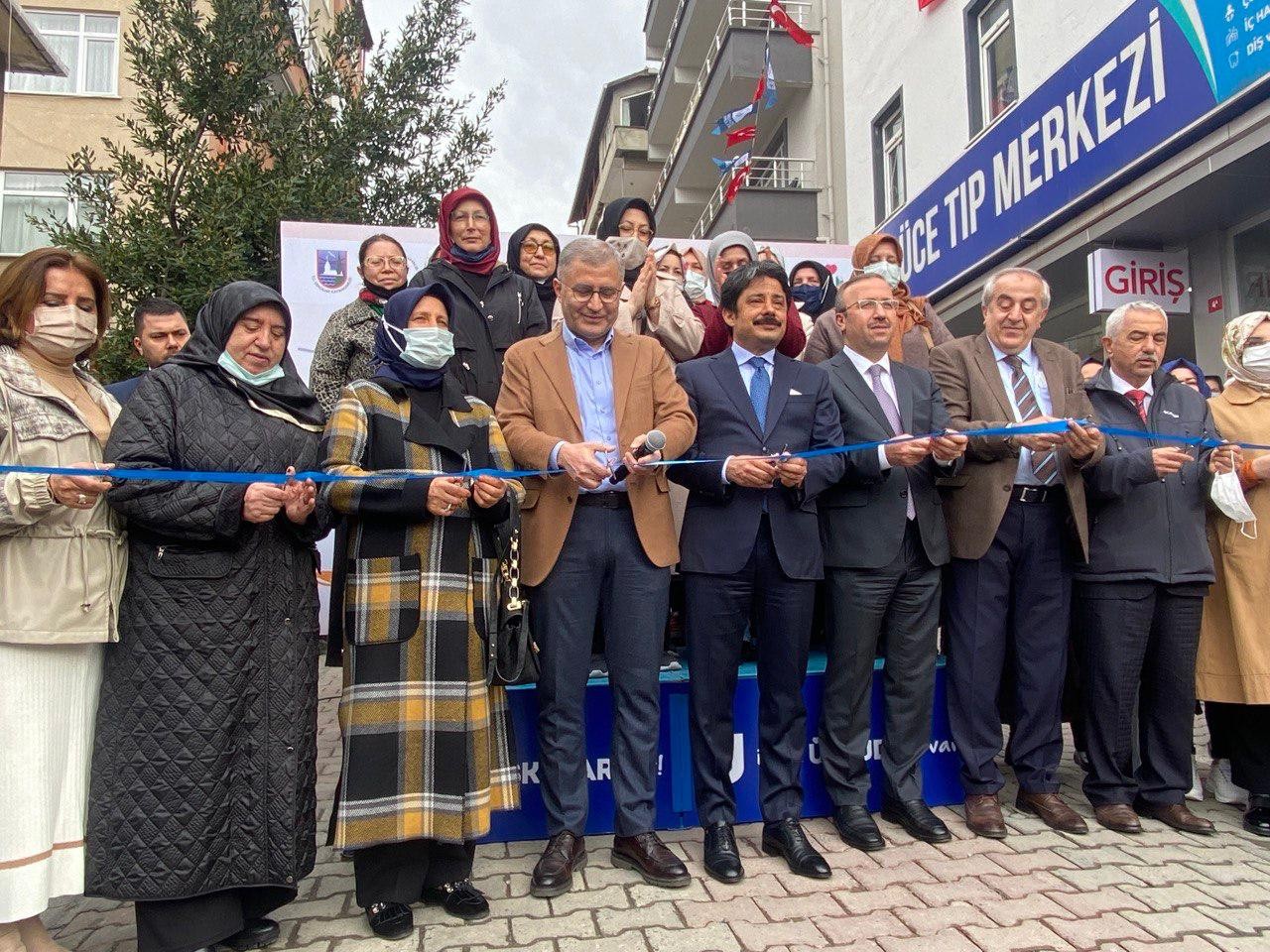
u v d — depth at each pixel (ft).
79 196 23.97
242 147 26.45
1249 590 10.16
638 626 8.63
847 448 8.73
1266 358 10.50
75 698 6.54
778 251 20.77
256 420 7.33
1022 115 23.04
